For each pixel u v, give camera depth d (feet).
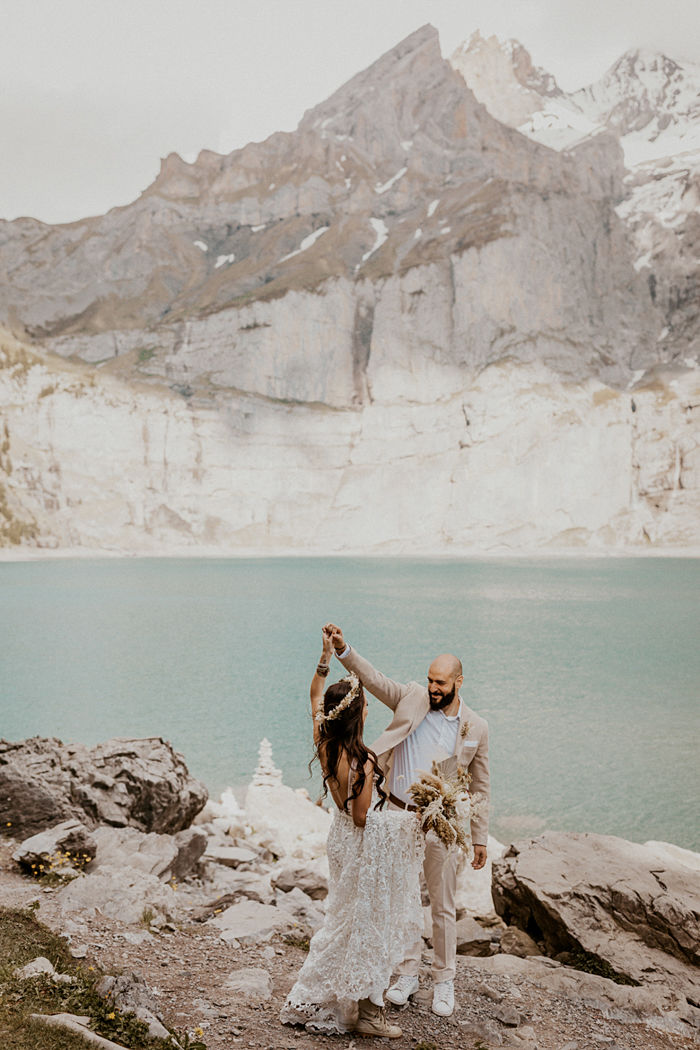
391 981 16.46
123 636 160.45
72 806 29.09
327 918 14.56
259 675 116.88
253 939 19.72
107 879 22.17
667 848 38.68
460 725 16.01
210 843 35.65
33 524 493.36
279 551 529.86
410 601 236.63
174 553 514.27
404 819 14.55
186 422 538.06
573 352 582.76
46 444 511.81
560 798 63.26
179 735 80.64
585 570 386.52
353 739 14.05
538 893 22.79
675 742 80.48
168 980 16.35
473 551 529.04
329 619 189.67
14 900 20.56
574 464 536.83
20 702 97.91
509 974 19.07
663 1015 17.81
